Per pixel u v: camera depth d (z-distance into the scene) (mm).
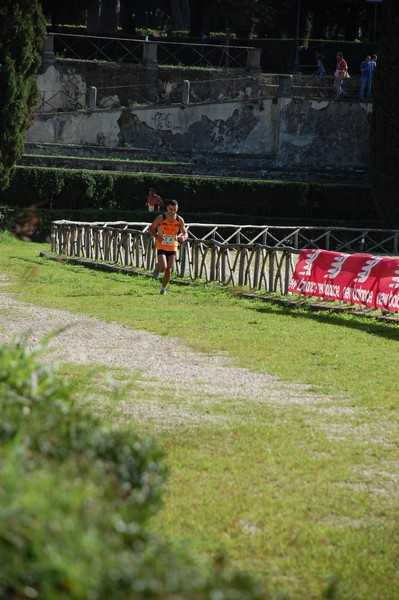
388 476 10945
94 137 66875
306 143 68938
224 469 10875
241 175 66500
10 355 6340
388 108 59750
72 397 13477
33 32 54188
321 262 27250
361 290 25516
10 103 54344
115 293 28641
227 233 59406
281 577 8070
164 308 25562
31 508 4117
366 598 7738
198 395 14719
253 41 78812
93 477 5105
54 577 3965
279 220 60500
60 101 68438
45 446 5152
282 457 11422
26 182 57438
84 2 75312
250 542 8758
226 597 4230
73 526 4133
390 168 60062
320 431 12742
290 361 17906
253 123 69125
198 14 80000
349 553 8625
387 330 22547
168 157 67312
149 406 13758
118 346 19031
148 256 35969
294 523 9305
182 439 11992
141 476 5555
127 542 4523
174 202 28609
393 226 60938
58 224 43875
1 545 4066
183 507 9539
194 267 33469
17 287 29391
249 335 21016
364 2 80625
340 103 68938
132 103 70000
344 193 62719
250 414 13570
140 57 75375
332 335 21391
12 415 5504
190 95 71125
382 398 14859
